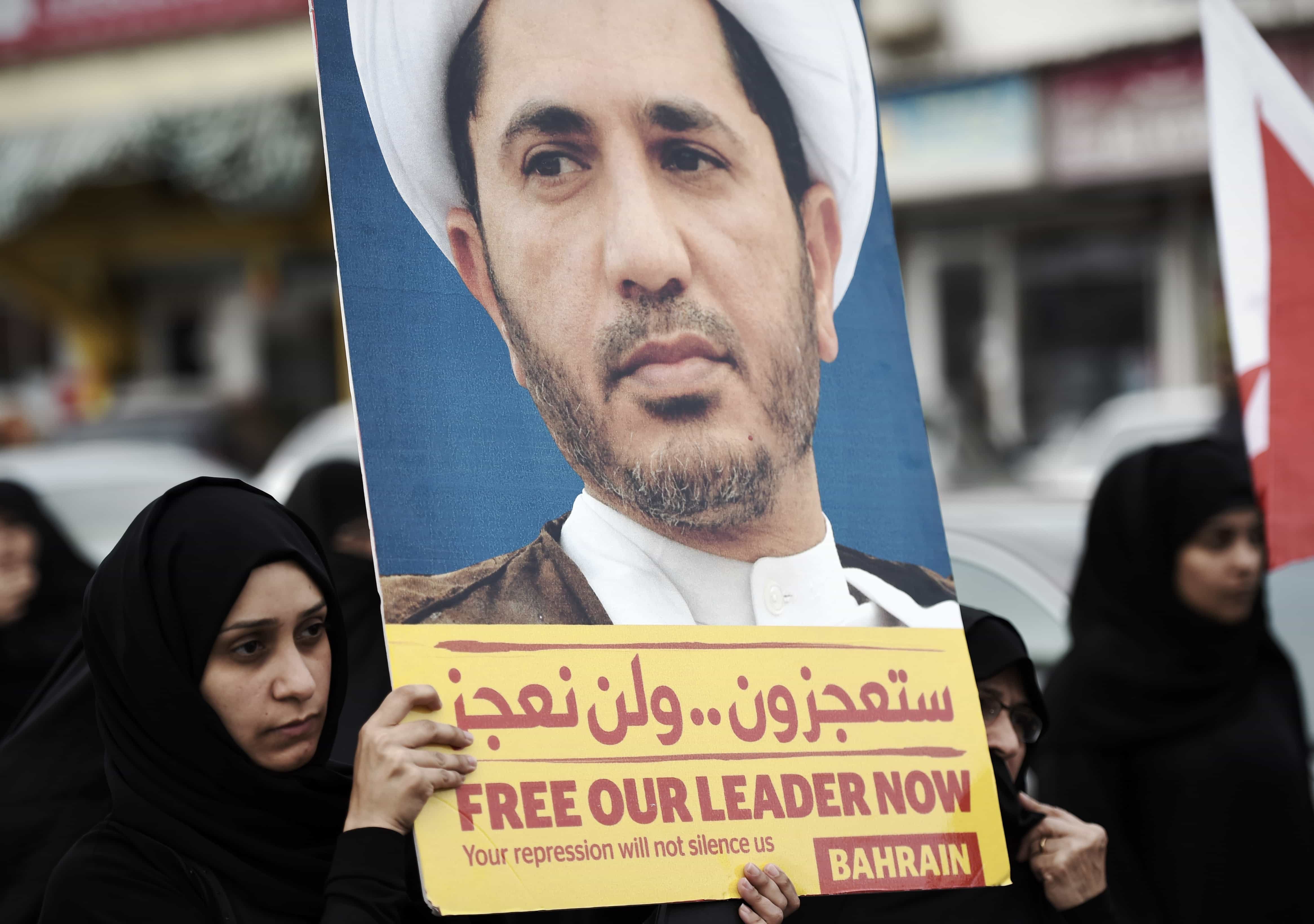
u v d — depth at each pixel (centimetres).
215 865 303
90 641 317
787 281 370
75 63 2498
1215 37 467
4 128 2462
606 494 333
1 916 360
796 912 356
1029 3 1991
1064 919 393
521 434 326
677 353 348
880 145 392
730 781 321
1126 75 1888
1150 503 523
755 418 356
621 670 319
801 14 386
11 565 596
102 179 2214
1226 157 466
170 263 2581
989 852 346
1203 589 516
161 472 1234
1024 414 2120
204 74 2391
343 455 1230
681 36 365
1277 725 516
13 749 380
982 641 384
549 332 335
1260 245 466
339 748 433
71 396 2467
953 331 2170
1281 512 460
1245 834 493
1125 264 2066
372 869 279
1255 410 463
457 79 335
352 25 325
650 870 306
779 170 373
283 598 306
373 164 322
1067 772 511
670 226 355
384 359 314
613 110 352
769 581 345
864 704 345
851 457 368
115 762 313
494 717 302
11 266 2500
